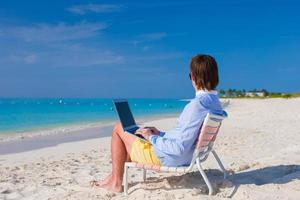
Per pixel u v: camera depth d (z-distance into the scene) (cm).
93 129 1716
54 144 1184
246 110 2783
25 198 499
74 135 1465
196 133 412
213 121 405
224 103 5056
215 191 424
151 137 436
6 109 4566
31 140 1307
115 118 2509
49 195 502
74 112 3562
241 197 406
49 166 757
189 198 406
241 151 839
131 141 451
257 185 439
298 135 1124
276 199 398
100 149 1020
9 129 1745
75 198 452
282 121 1664
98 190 468
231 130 1362
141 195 429
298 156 618
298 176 472
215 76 419
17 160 865
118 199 430
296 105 3481
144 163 441
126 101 495
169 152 418
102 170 690
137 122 2030
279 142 982
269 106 3325
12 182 599
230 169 549
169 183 466
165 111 3712
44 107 5409
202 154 428
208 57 420
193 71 421
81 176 638
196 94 427
